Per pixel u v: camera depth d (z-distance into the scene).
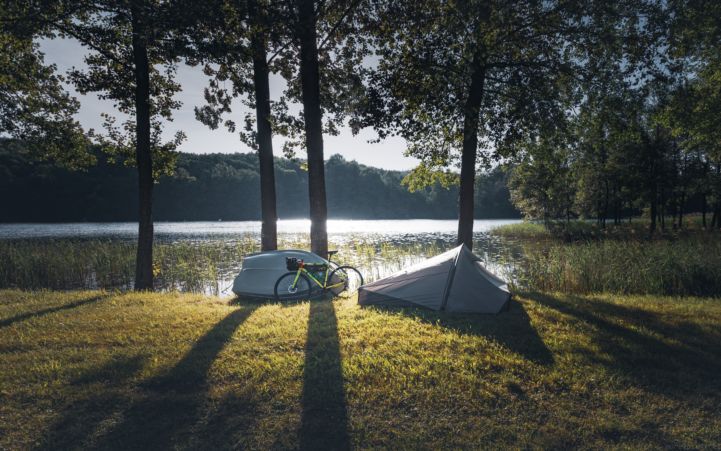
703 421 4.12
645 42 10.41
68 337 6.44
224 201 108.12
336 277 10.05
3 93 14.73
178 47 9.93
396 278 8.47
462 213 11.75
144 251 11.81
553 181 17.91
